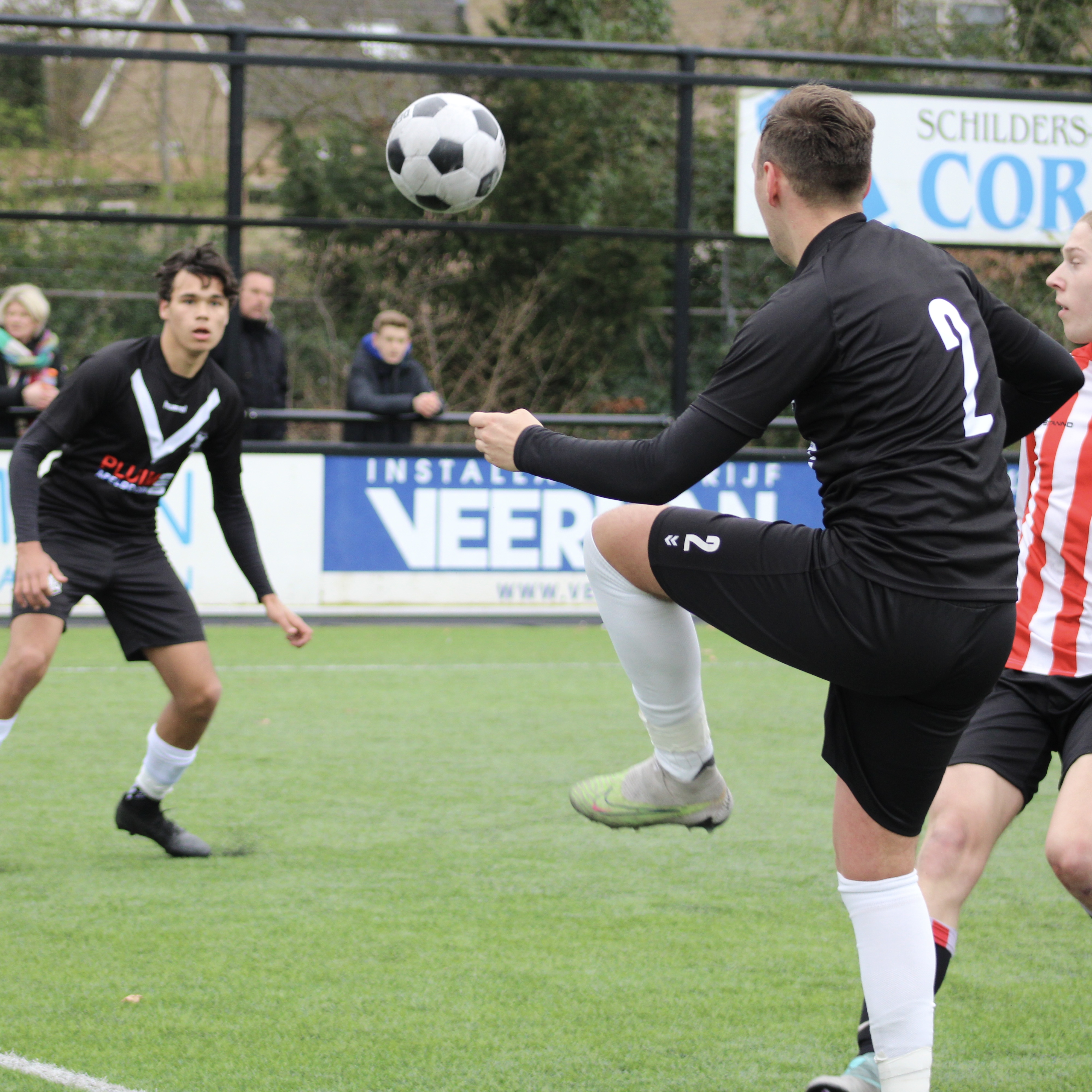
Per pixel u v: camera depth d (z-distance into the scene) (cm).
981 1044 1176
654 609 962
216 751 2333
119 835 1819
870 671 855
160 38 7319
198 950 1370
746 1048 1144
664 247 5066
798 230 909
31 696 2764
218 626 3772
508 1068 1095
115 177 4203
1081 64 6247
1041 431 1161
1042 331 987
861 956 924
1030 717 1126
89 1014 1195
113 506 1662
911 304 856
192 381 1664
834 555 860
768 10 7012
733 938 1437
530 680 3077
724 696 2953
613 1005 1240
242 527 1761
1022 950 1430
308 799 2020
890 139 4150
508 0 6725
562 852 1762
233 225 3950
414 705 2766
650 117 4956
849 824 920
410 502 3953
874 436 847
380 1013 1210
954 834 1066
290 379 4847
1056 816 1046
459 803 2006
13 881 1605
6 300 3553
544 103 5000
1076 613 1124
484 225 4041
